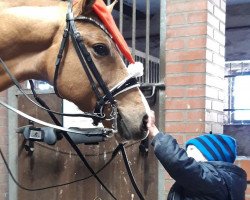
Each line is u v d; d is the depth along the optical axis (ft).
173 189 7.52
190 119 10.67
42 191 13.21
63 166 12.86
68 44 7.27
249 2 21.53
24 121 13.42
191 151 7.63
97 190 12.35
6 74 7.45
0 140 13.47
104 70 7.33
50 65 7.35
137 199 11.77
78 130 7.75
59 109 12.73
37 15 7.31
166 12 11.01
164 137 7.04
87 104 7.54
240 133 20.97
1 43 7.23
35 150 13.28
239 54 21.56
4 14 7.28
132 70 7.41
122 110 7.35
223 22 11.83
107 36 7.37
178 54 10.83
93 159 12.36
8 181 13.69
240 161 11.04
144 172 11.64
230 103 21.26
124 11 20.80
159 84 11.16
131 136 7.31
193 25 10.68
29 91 13.25
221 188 6.98
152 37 22.54
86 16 7.33
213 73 11.05
